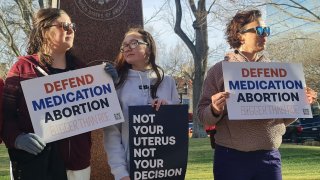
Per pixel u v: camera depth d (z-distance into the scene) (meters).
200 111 3.77
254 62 3.74
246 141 3.61
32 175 3.23
